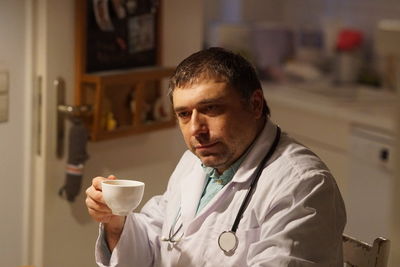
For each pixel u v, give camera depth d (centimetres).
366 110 430
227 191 187
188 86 172
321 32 534
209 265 182
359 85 509
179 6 320
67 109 277
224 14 558
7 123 274
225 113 172
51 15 270
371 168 407
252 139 187
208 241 185
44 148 279
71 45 278
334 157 435
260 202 180
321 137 444
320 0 536
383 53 319
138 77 290
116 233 197
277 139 191
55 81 276
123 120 298
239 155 186
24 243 288
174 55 322
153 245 205
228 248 179
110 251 199
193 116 172
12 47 270
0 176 276
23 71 275
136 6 296
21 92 276
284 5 561
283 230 171
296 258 167
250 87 177
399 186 331
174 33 320
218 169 192
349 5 516
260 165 185
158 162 321
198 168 201
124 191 170
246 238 179
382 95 479
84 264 302
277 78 523
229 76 172
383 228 400
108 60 290
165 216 205
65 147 285
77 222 295
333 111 430
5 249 283
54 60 274
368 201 412
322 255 171
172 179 214
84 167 290
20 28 271
